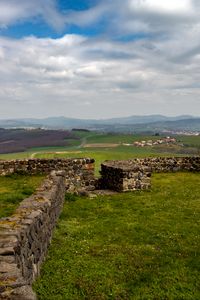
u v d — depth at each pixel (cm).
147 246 1434
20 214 1158
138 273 1188
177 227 1677
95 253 1358
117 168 2567
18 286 666
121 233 1596
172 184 2781
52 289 1054
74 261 1268
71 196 2341
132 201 2225
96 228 1667
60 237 1525
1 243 845
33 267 1042
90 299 1019
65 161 2717
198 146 14812
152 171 3353
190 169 3419
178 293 1064
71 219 1839
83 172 2695
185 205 2098
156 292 1069
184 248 1409
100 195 2430
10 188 2484
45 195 1516
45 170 3020
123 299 1029
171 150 13200
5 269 726
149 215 1897
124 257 1320
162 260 1293
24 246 938
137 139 19062
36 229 1115
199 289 1092
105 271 1195
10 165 2981
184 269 1221
